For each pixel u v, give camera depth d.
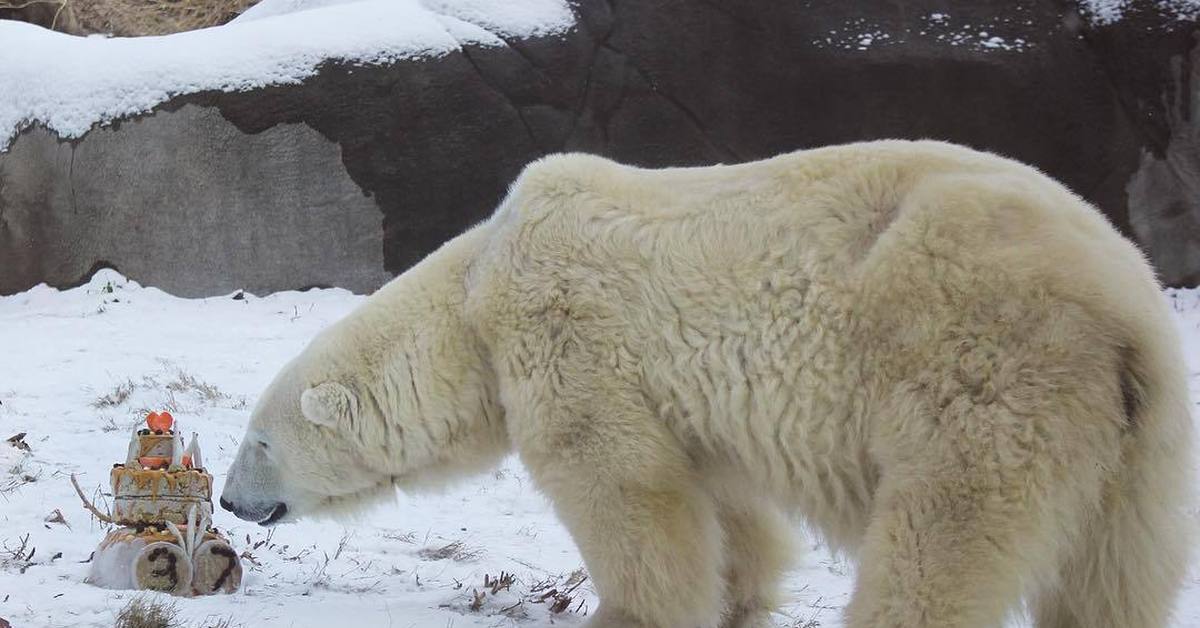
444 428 4.27
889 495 3.27
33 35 14.11
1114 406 3.15
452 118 12.66
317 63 12.78
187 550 4.25
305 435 4.36
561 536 5.85
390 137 12.64
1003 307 3.19
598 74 12.77
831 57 12.38
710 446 3.72
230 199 12.77
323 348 4.40
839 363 3.39
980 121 12.23
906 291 3.30
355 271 12.73
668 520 3.73
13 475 6.13
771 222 3.60
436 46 12.75
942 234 3.31
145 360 9.91
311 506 4.52
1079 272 3.20
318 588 4.59
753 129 12.60
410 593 4.62
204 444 7.24
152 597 3.98
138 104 12.94
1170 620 3.42
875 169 3.58
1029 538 3.14
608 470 3.73
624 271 3.77
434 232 12.68
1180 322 10.85
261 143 12.71
